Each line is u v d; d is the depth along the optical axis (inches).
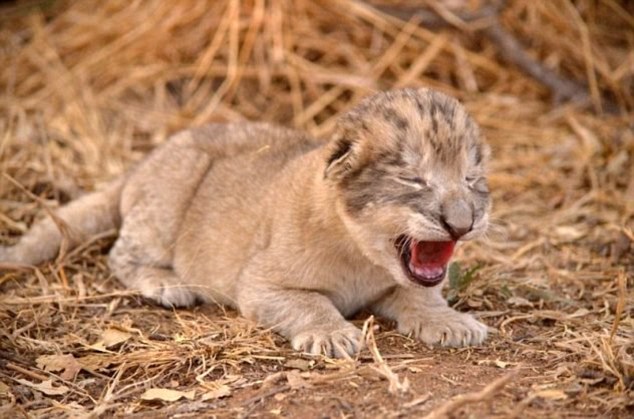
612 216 544.4
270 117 646.5
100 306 447.8
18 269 476.1
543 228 536.1
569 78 682.8
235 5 663.1
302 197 418.0
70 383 373.4
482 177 394.6
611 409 332.2
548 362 377.1
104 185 550.0
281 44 660.7
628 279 469.4
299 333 396.2
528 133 634.2
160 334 415.8
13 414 347.6
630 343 378.9
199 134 504.4
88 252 504.4
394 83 660.7
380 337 406.0
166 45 673.6
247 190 457.4
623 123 637.9
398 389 344.5
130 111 644.1
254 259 428.5
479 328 401.1
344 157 388.5
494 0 682.8
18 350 397.7
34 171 572.1
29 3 716.7
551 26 695.1
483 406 331.9
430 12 676.1
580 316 427.5
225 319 428.1
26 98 646.5
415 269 384.2
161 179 489.1
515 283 462.6
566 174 593.9
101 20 689.0
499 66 678.5
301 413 333.7
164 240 481.1
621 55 690.2
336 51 668.1
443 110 388.5
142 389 367.2
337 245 407.8
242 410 339.0
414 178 378.0
